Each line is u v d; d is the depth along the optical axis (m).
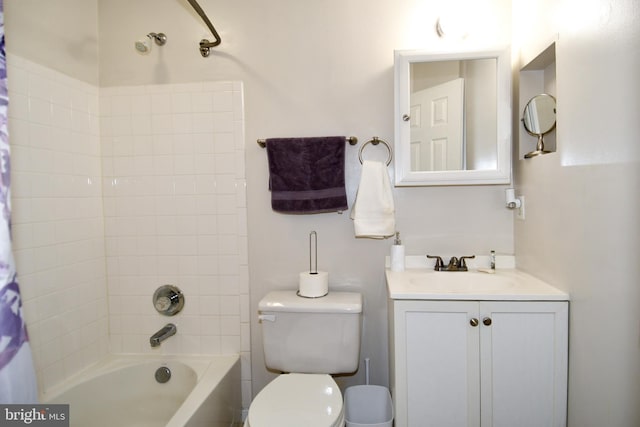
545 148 1.46
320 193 1.59
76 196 1.58
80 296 1.60
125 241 1.75
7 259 1.03
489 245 1.62
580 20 1.06
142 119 1.73
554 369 1.19
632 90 0.86
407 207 1.66
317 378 1.40
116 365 1.66
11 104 1.30
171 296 1.72
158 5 1.72
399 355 1.24
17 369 1.05
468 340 1.22
